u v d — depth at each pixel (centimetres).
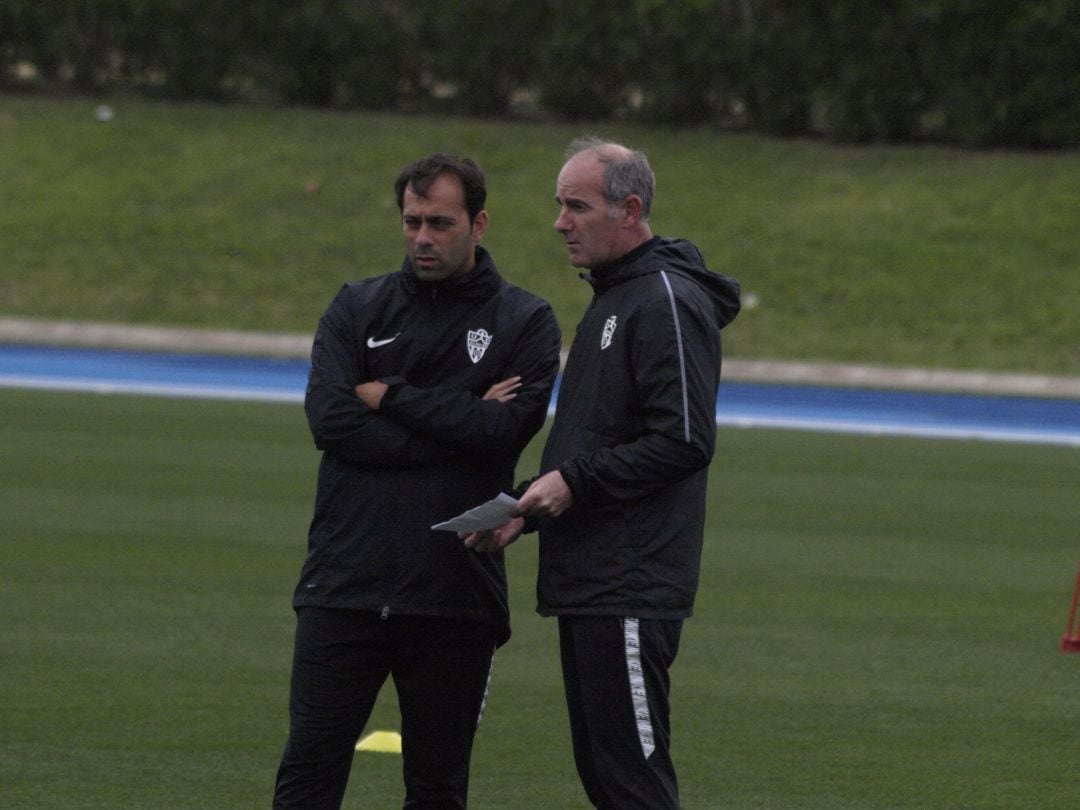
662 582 1730
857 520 4353
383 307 1866
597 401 1744
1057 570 3828
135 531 3969
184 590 3428
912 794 2339
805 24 9550
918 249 8344
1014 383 7112
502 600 1897
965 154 9306
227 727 2569
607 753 1739
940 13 9288
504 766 2431
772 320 7812
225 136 9650
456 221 1814
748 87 9681
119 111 9969
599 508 1731
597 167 1744
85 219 8762
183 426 5588
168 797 2259
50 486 4488
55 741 2488
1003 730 2644
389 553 1825
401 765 2448
